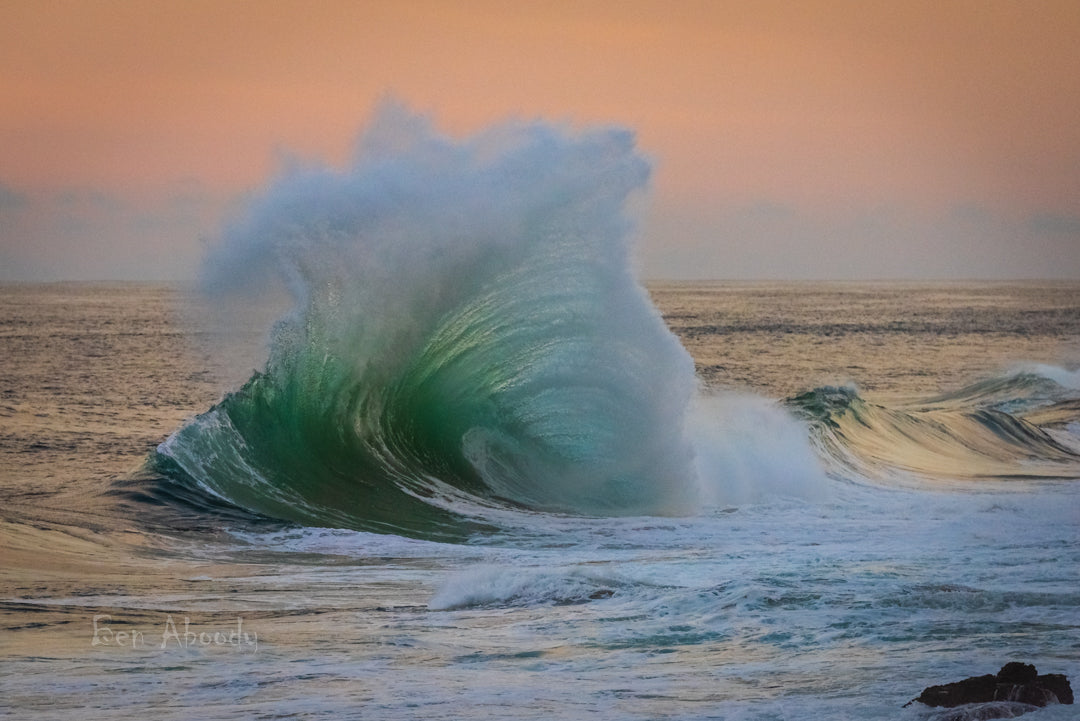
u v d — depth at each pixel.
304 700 33.44
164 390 195.50
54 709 32.53
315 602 50.31
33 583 53.47
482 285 92.81
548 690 34.41
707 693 33.78
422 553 66.88
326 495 81.50
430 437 90.19
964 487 102.38
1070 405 179.88
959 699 31.34
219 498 77.12
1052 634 40.12
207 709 32.50
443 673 36.62
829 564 55.97
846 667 36.34
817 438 111.25
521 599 48.97
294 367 88.62
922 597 45.62
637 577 53.12
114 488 77.31
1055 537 67.62
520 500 85.12
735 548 67.25
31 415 158.00
